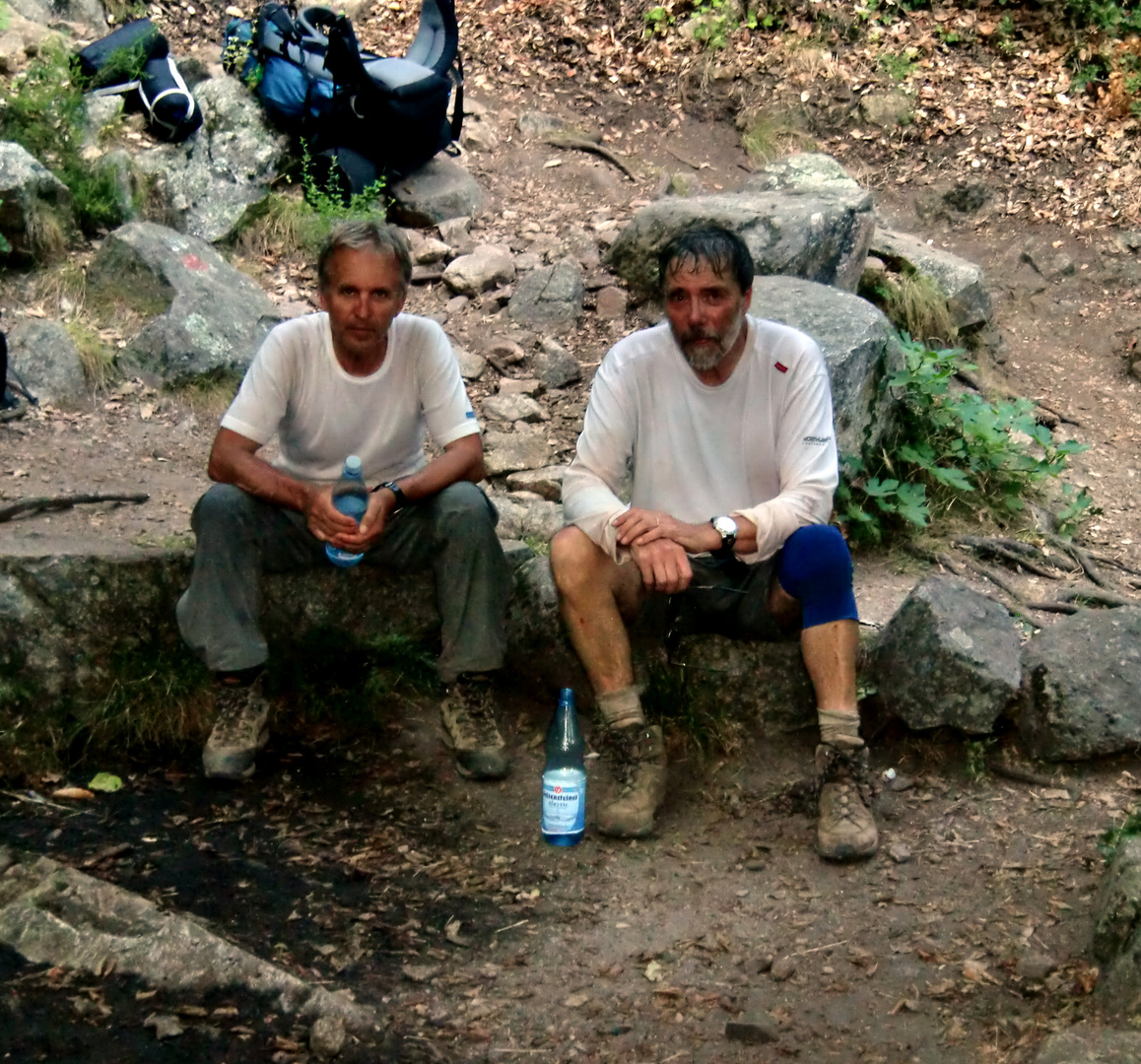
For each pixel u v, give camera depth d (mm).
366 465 3697
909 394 5637
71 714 3779
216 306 5547
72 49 6945
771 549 3426
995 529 5375
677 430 3545
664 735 3918
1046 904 3238
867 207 6641
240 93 6793
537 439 5352
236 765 3645
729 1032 2791
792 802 3711
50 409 5066
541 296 6203
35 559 3766
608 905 3258
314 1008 2758
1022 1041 2729
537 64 8484
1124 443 6461
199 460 4934
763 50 8688
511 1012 2861
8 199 5617
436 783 3746
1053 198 8078
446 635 3658
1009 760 3842
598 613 3523
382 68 6695
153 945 2826
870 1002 2906
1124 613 4074
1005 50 8844
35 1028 2633
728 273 3312
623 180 7504
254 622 3605
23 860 3131
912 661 3877
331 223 6441
